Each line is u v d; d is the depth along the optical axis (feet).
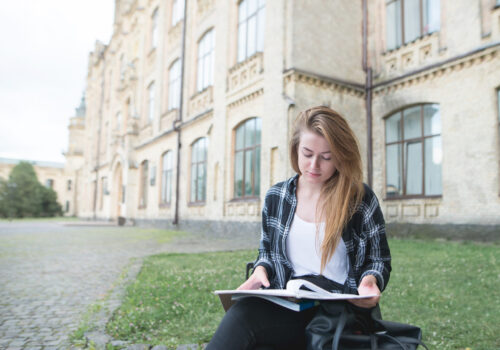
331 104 38.65
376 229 5.07
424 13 36.94
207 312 11.87
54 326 11.42
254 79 41.57
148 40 81.15
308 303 4.43
